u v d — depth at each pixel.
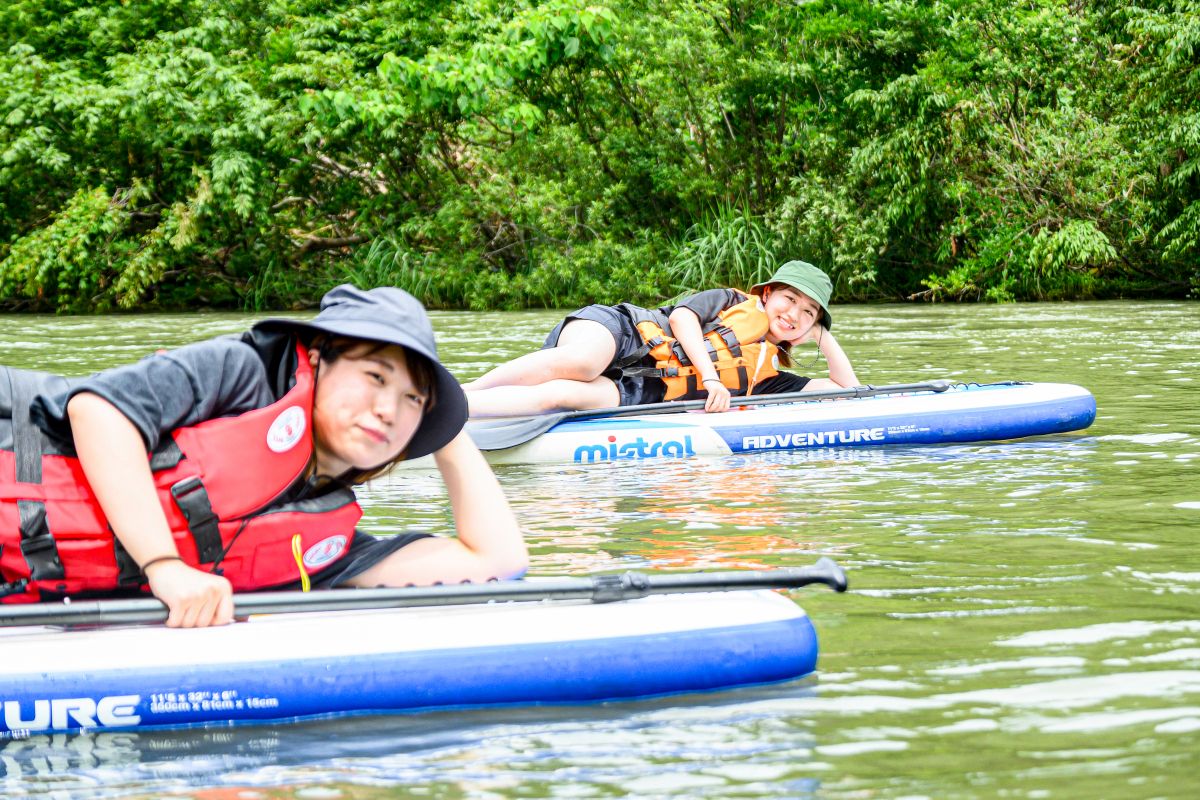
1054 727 3.45
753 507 6.75
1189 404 10.62
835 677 3.94
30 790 3.19
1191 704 3.59
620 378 9.62
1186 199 27.73
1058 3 31.30
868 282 29.56
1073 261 28.66
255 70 31.22
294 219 32.22
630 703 3.82
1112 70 28.98
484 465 4.71
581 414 9.07
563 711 3.76
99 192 29.44
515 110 28.91
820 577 4.27
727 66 29.81
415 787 3.15
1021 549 5.57
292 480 3.98
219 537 3.92
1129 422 9.75
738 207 30.69
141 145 30.75
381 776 3.23
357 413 3.90
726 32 31.52
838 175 30.50
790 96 30.92
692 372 9.73
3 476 3.74
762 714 3.65
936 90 28.17
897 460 8.46
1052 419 9.42
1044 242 27.67
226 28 31.55
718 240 29.36
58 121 30.50
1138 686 3.76
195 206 29.19
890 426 9.24
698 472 8.11
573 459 8.76
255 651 3.79
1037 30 29.56
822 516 6.44
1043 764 3.20
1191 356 14.70
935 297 29.20
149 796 3.12
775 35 30.34
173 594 3.78
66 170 30.62
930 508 6.59
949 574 5.15
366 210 31.75
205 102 30.02
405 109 28.91
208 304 32.47
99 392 3.70
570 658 3.84
